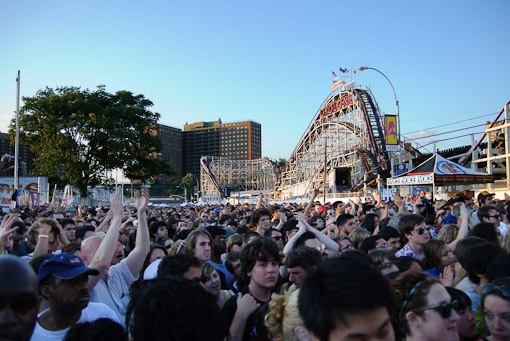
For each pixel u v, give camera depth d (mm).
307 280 2068
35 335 3328
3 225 4488
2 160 64688
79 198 53906
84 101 48625
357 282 1867
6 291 2230
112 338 2572
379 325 1846
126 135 49062
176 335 2438
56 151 46906
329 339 1921
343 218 9430
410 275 3164
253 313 4082
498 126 32312
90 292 4621
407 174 22062
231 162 133000
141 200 5805
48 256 4281
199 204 63031
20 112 48219
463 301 3605
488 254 4262
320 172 72625
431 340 2834
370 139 56344
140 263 5492
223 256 7555
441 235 7250
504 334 3074
